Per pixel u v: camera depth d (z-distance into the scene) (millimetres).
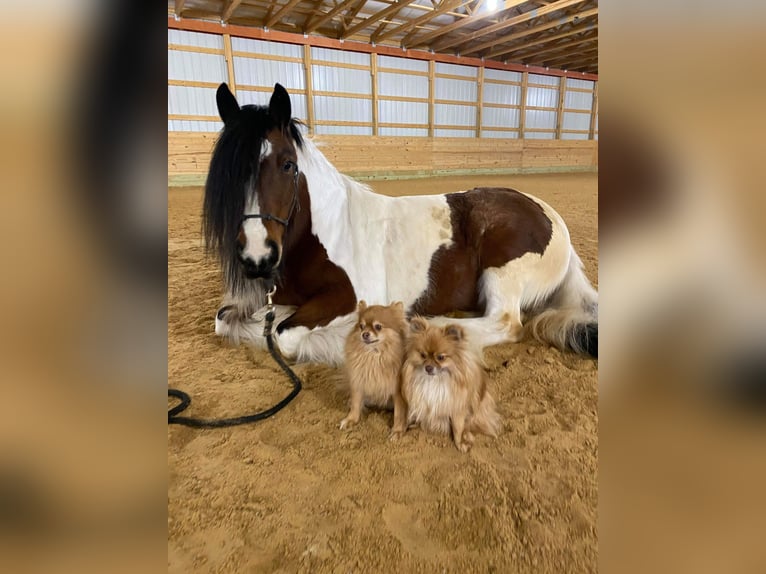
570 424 1944
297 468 1667
